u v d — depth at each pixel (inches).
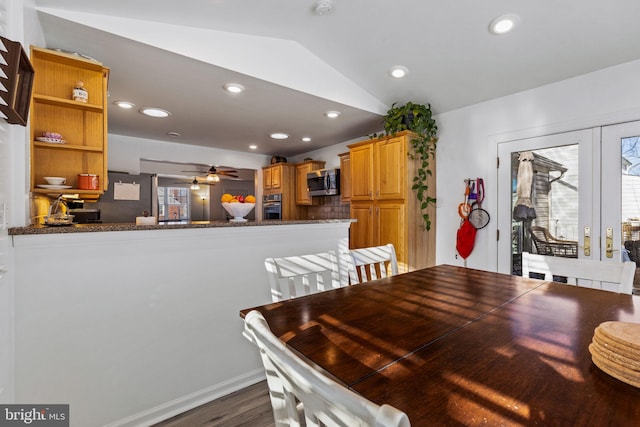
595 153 91.4
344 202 165.9
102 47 76.9
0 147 45.8
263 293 83.7
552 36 81.7
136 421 63.9
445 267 77.1
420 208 126.3
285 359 20.5
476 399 23.4
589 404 22.6
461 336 35.2
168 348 68.4
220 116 130.7
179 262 69.9
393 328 37.9
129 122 140.0
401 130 123.6
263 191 217.3
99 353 60.1
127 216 167.2
